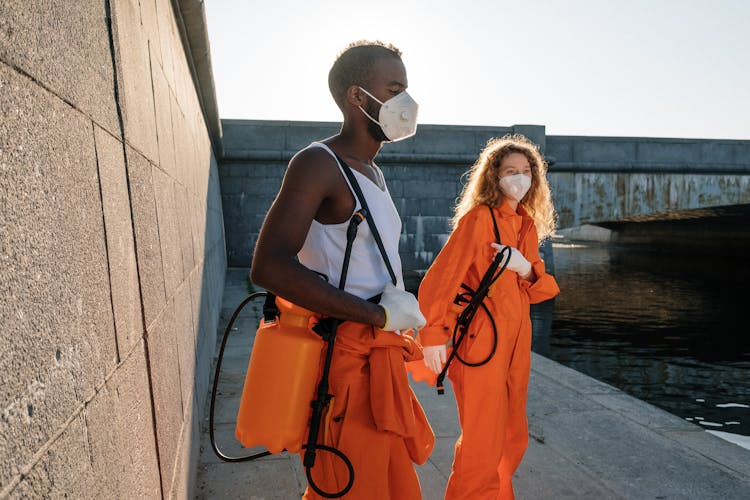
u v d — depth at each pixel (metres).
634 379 10.38
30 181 0.99
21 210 0.95
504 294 2.66
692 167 21.16
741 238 36.12
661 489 3.36
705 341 13.41
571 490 3.34
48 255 1.06
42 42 1.10
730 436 7.30
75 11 1.36
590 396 5.04
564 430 4.25
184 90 5.89
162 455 2.10
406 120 1.71
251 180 18.72
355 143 1.77
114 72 1.80
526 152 2.87
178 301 3.11
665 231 43.12
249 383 1.65
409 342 1.80
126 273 1.72
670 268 31.17
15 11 0.97
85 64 1.43
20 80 0.98
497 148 2.84
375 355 1.69
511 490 2.81
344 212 1.68
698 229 39.62
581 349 12.67
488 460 2.58
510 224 2.76
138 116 2.24
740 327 14.93
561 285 23.45
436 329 2.64
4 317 0.85
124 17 2.07
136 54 2.38
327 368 1.62
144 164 2.29
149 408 1.92
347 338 1.68
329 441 1.63
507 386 2.69
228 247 18.72
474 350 2.60
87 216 1.34
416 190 19.20
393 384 1.68
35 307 0.97
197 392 3.89
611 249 48.94
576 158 20.75
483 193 2.80
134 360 1.73
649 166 20.98
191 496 3.06
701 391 9.68
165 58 3.97
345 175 1.67
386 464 1.65
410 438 1.75
